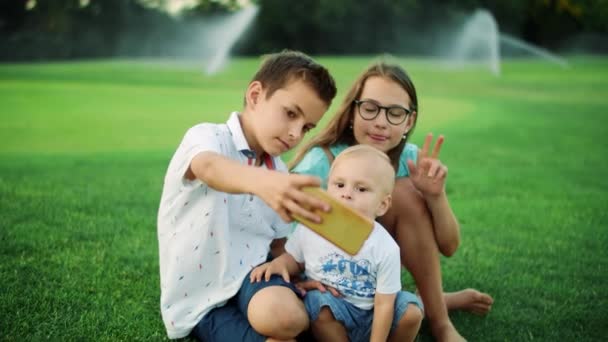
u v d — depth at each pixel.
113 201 3.90
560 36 36.72
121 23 30.78
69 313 2.29
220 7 36.16
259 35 34.50
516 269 2.97
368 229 1.56
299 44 34.81
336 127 2.65
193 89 13.23
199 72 17.39
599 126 8.33
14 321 2.19
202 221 2.11
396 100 2.55
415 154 2.80
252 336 2.04
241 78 16.16
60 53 29.31
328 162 2.62
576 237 3.47
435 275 2.32
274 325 1.97
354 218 1.56
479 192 4.49
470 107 10.52
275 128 2.09
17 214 3.46
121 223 3.43
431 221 2.37
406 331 2.08
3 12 28.77
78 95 11.20
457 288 2.73
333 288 2.15
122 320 2.28
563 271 2.95
